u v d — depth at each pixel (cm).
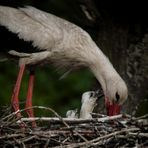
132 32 1521
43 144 1223
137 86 1518
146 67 1516
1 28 1441
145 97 1584
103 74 1477
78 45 1458
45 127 1252
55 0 1739
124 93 1473
